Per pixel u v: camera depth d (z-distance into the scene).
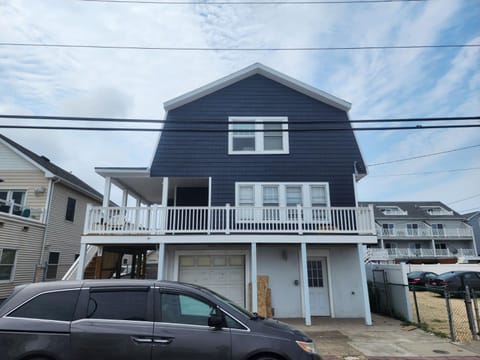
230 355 4.14
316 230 11.36
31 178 16.30
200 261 12.33
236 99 13.80
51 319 4.22
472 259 38.97
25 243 14.36
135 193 15.97
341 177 13.00
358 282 12.02
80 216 19.28
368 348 7.45
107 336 4.13
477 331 8.94
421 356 6.81
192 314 4.41
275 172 12.99
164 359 4.09
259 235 10.94
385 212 45.09
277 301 11.82
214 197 12.65
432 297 17.48
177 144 13.12
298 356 4.22
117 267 13.98
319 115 13.71
